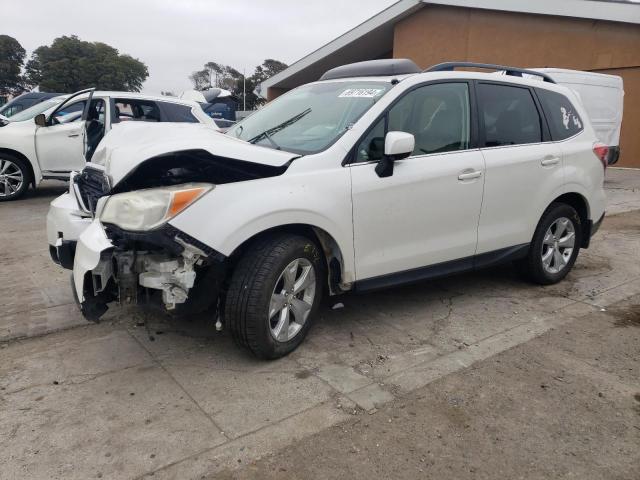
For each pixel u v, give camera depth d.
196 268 3.13
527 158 4.44
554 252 4.89
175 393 3.04
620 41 13.48
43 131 8.95
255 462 2.48
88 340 3.71
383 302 4.48
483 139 4.24
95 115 8.46
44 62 79.31
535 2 14.12
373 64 4.36
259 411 2.88
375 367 3.37
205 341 3.69
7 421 2.77
